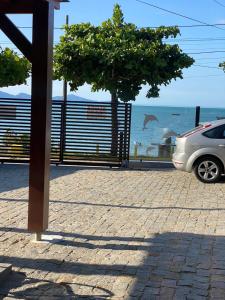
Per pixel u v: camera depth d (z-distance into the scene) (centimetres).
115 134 1659
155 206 987
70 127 1669
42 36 659
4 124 1692
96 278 564
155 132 1878
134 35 1820
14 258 629
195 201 1052
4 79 1723
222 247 694
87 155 1673
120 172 1527
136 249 680
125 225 817
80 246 690
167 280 562
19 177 1358
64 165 1675
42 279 558
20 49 665
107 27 1880
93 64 1752
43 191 681
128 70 1744
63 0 700
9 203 977
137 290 531
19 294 513
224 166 1320
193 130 1363
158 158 1781
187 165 1338
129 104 1650
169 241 722
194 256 651
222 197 1111
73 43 1742
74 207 955
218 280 564
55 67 1773
